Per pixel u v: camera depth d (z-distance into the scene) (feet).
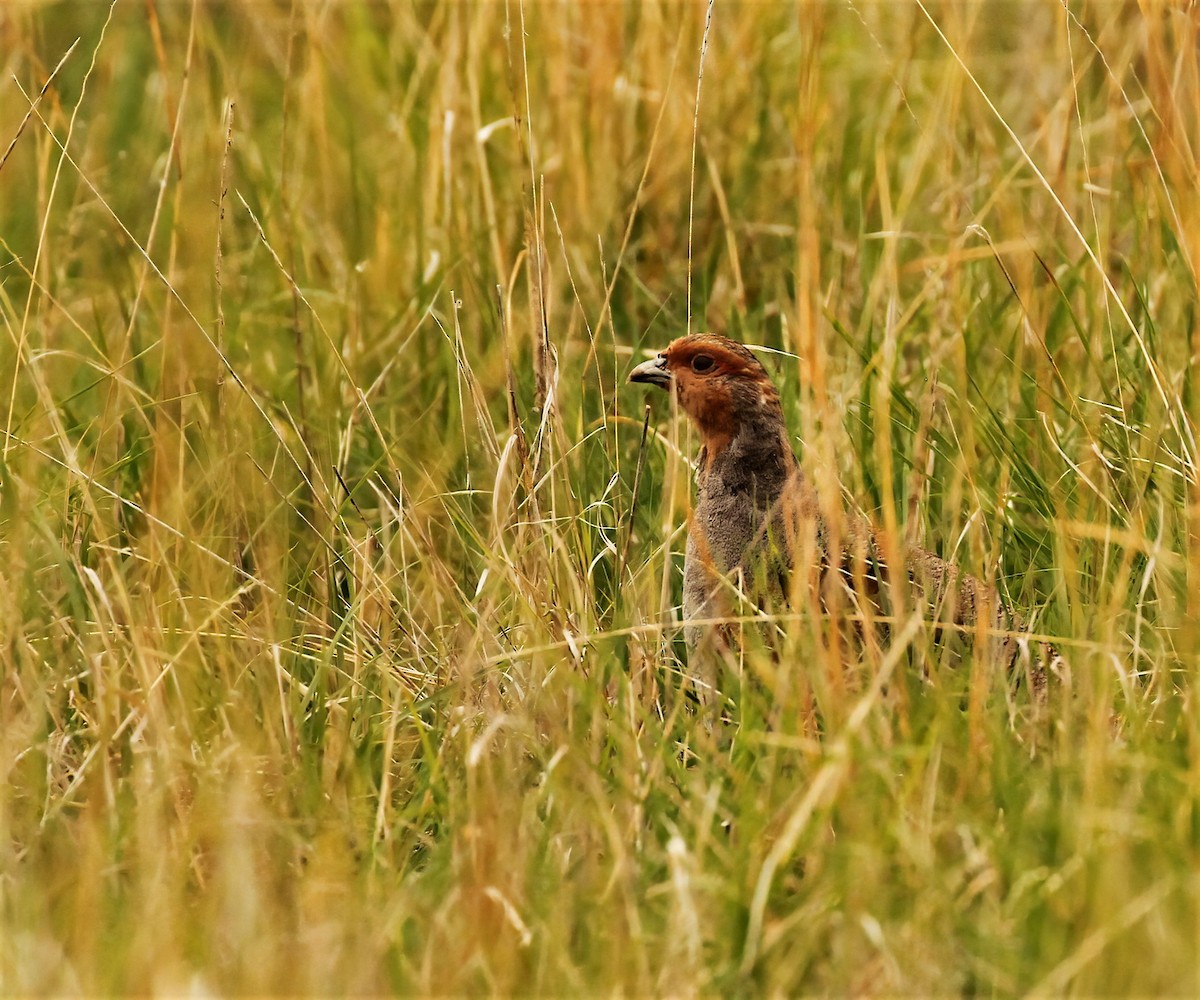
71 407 40.04
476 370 38.78
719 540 32.73
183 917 23.43
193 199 44.75
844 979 21.88
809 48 33.60
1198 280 32.63
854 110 46.85
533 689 28.53
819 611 28.40
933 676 26.99
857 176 44.29
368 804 27.68
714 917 23.53
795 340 38.68
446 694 29.17
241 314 41.24
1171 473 32.78
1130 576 31.81
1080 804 24.20
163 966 21.62
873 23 48.19
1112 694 28.02
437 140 44.04
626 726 27.55
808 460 32.09
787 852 23.22
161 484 35.04
